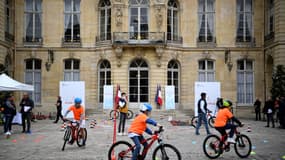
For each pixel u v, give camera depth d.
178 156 10.85
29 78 35.75
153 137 11.00
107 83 34.72
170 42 34.38
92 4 35.56
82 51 35.44
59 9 35.78
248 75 35.84
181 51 35.19
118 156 11.10
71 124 15.46
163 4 33.75
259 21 35.72
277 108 25.11
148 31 34.00
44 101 35.41
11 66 34.59
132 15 34.31
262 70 35.53
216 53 35.50
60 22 35.75
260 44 35.56
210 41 35.59
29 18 36.03
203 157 13.45
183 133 20.84
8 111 19.83
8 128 19.77
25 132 21.14
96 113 32.72
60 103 27.72
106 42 34.44
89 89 35.34
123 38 33.56
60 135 19.94
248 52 35.56
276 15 31.72
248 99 35.78
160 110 32.50
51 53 35.44
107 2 35.16
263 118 32.22
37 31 35.97
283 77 27.33
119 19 33.72
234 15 35.66
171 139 18.27
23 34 35.72
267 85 35.00
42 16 35.81
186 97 35.25
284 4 31.16
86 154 14.00
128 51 33.66
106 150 14.91
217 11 35.75
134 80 33.97
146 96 33.88
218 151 13.19
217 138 13.27
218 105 25.50
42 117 31.95
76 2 35.97
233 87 35.44
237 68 35.72
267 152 14.58
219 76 35.53
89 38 35.47
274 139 18.47
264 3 35.44
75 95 25.80
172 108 30.88
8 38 33.72
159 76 33.56
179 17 35.47
